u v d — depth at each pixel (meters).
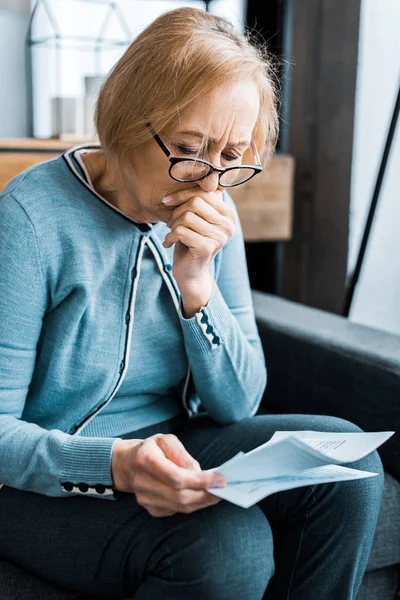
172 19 1.03
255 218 2.32
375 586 1.31
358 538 1.09
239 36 1.06
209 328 1.15
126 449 0.99
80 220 1.10
